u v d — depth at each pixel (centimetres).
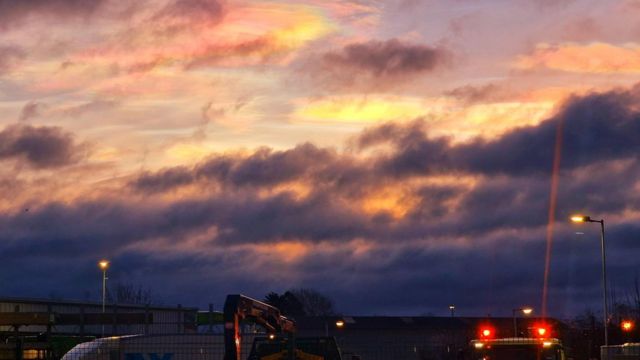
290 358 2591
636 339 5175
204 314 5572
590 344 4778
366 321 9512
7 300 6481
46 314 4294
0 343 3806
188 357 3469
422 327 9412
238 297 2409
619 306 5662
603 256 4350
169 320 6269
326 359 2642
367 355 2825
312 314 13775
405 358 2883
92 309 6744
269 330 2809
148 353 3506
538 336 2892
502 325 8362
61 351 4744
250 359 2653
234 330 2358
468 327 9088
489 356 2784
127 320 5191
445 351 3356
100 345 3691
